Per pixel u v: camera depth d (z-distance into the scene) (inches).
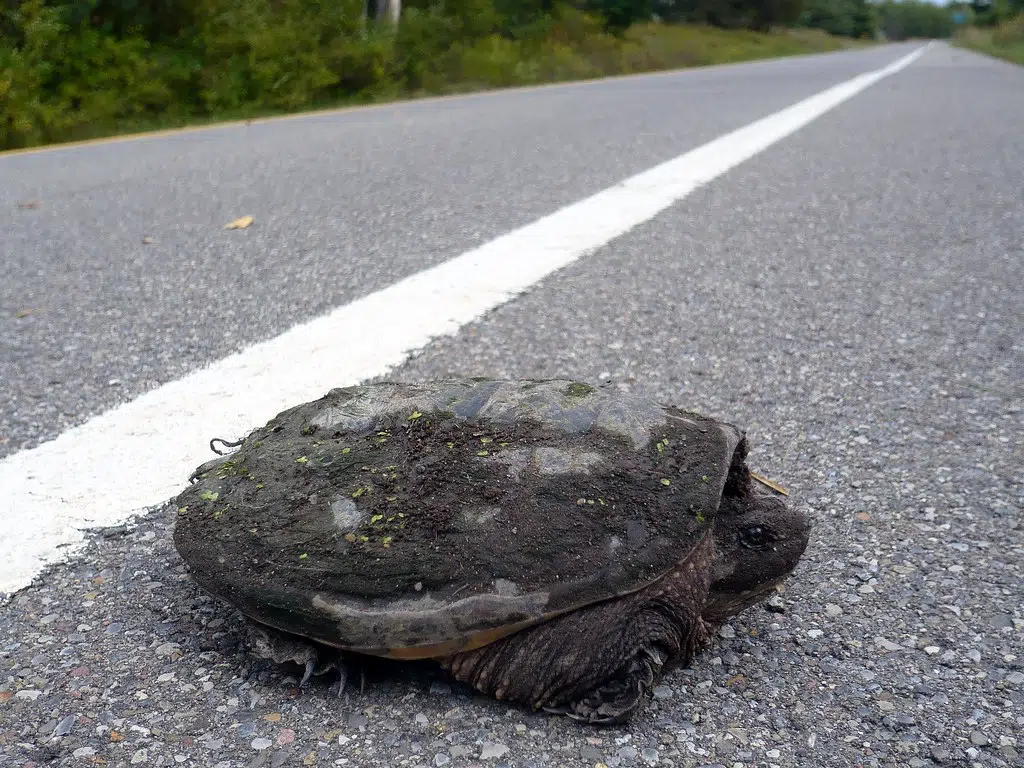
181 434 22.0
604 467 14.9
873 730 13.3
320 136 68.4
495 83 122.6
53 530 18.2
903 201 46.3
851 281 34.2
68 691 13.9
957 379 26.0
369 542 14.3
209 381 24.9
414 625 13.6
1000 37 290.8
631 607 13.9
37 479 19.9
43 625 15.4
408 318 29.8
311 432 16.6
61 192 49.5
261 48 93.7
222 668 14.6
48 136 74.2
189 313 30.4
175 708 13.6
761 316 30.9
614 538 14.1
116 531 18.2
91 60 81.4
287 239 39.2
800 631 15.7
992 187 49.2
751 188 49.1
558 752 12.9
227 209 44.7
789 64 195.9
